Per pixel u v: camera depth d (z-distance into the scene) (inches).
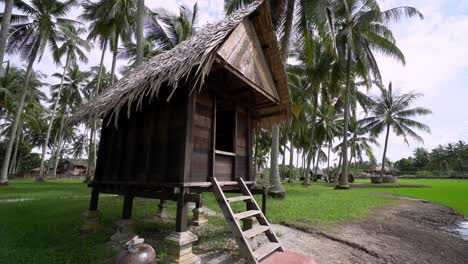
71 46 942.4
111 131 240.1
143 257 128.8
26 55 770.8
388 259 174.6
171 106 181.3
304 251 181.8
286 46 481.1
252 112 265.7
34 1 709.3
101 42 821.2
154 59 272.8
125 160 215.9
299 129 1003.3
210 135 192.7
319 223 260.4
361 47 709.3
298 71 771.4
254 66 212.1
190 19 664.4
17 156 1529.3
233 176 214.4
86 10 714.8
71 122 220.5
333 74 724.7
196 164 174.7
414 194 621.3
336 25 713.6
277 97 248.8
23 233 206.4
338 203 401.7
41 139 1729.8
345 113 737.0
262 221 181.2
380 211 355.9
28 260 154.3
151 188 184.5
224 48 170.2
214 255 172.9
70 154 2167.8
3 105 927.7
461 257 188.4
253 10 196.1
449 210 388.8
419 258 180.1
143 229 235.0
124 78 281.7
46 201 384.8
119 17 648.4
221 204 166.9
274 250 159.2
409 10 658.8
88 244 184.2
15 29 718.5
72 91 1221.1
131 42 740.0
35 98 1244.5
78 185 719.7
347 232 235.0
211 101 199.3
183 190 154.2
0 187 616.4
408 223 290.8
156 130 190.1
